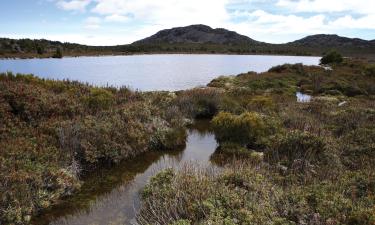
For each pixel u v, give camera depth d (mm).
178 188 7043
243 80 30938
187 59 86438
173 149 11906
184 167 8430
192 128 15047
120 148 10508
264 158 10016
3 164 7738
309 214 5742
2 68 47594
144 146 11383
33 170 7910
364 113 14055
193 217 5887
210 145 12453
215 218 5586
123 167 10023
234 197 6430
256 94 23031
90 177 9219
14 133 9562
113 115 12492
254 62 75188
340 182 7320
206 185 7016
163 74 44375
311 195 6398
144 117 13000
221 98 18344
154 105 15203
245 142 12109
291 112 14992
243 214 5719
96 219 6953
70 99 13141
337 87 26609
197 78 40156
